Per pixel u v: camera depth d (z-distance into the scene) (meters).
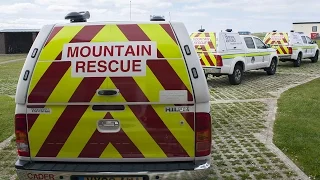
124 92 3.22
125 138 3.27
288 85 12.53
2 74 18.14
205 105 3.23
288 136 6.29
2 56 35.03
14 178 4.72
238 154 5.50
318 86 11.93
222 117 7.92
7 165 5.20
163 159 3.28
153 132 3.25
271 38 18.88
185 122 3.23
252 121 7.50
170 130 3.24
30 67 3.26
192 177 3.19
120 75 3.21
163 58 3.22
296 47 18.67
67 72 3.23
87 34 3.31
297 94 10.42
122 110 3.24
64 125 3.28
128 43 3.27
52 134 3.29
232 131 6.79
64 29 3.34
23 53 39.94
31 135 3.31
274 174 4.72
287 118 7.51
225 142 6.12
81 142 3.29
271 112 8.28
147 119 3.24
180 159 3.28
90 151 3.30
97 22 3.36
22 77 3.26
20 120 3.30
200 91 3.20
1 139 6.44
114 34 3.30
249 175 4.70
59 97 3.24
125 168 3.22
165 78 3.21
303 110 8.25
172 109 3.22
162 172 3.16
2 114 8.37
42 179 3.26
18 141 3.34
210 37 12.26
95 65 3.23
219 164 5.10
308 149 5.59
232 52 12.58
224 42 12.30
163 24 3.31
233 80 12.78
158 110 3.23
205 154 3.27
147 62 3.22
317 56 21.69
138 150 3.28
